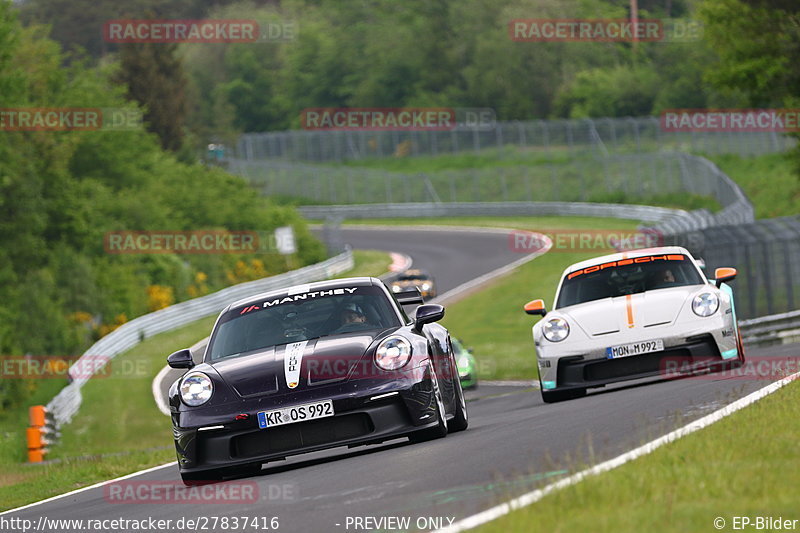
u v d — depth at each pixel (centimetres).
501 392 7756
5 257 15562
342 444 2955
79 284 15612
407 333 3184
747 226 9894
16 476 5650
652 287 4731
